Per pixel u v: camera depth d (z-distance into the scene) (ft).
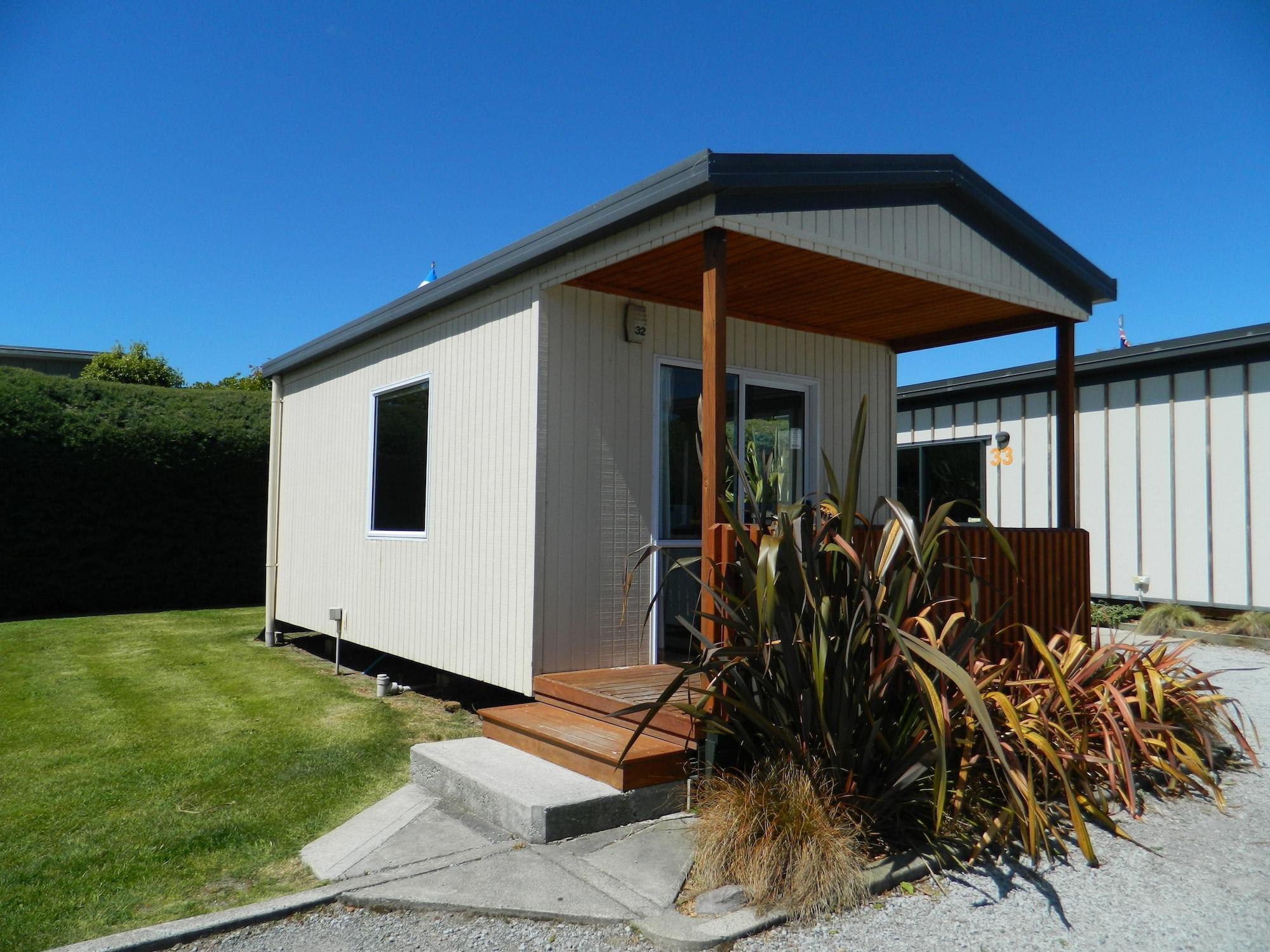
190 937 9.36
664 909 9.86
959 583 16.05
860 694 11.65
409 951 9.14
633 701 14.55
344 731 17.98
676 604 19.15
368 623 23.90
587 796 12.27
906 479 42.11
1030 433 36.50
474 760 14.15
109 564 37.65
